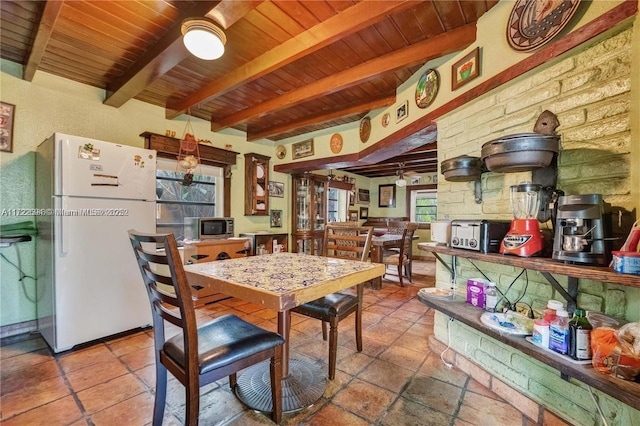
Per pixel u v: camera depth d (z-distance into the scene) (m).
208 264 1.83
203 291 3.20
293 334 2.45
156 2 1.66
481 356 1.74
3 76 2.32
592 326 1.07
